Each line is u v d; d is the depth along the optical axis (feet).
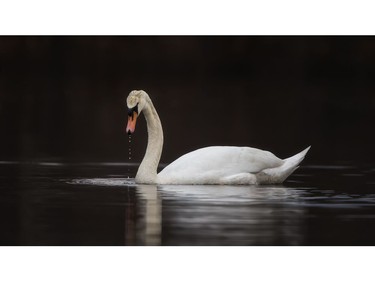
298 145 93.66
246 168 62.90
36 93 153.17
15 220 48.52
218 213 50.72
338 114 129.29
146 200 55.16
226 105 139.03
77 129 108.58
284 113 129.59
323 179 66.59
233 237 44.32
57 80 171.22
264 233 45.39
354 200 55.93
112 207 52.54
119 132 106.32
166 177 62.95
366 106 141.18
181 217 49.34
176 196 56.90
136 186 61.72
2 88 158.51
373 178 67.31
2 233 45.21
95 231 45.57
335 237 44.68
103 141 96.37
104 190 59.62
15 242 43.24
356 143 95.71
